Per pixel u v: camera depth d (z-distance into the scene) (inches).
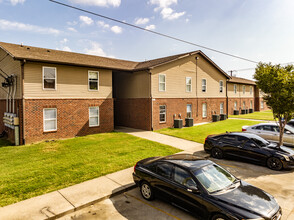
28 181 305.6
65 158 415.2
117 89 896.3
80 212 231.8
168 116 821.2
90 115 671.1
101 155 436.8
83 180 311.3
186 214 224.4
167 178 234.5
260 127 548.1
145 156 432.1
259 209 182.4
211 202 191.5
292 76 418.0
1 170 348.2
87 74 658.8
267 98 458.9
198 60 967.6
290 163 353.1
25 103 535.2
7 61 629.0
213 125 885.2
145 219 215.5
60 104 599.2
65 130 609.6
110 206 244.2
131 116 827.4
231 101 1382.9
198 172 221.3
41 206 237.0
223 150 422.9
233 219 174.2
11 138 593.3
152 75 754.2
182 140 594.9
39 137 560.4
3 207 235.3
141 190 266.4
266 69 456.1
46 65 573.3
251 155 386.6
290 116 440.8
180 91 874.1
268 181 313.9
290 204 245.1
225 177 228.8
